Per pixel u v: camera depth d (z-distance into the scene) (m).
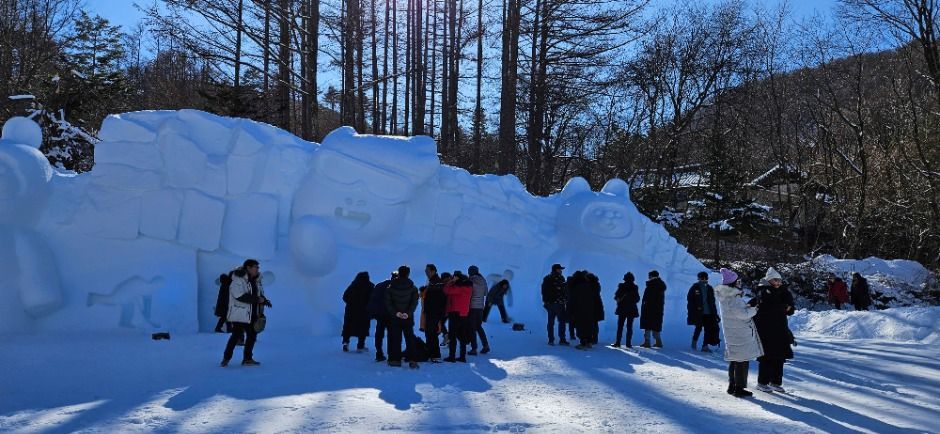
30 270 12.66
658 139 36.50
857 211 34.62
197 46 25.75
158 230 13.77
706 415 7.43
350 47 28.36
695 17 36.88
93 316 13.20
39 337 12.20
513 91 29.89
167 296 13.40
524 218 17.39
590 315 13.02
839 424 7.07
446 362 11.04
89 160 25.05
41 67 33.56
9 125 13.76
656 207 33.81
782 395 8.69
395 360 10.45
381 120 38.69
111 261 13.56
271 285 14.38
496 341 13.74
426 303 11.20
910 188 32.09
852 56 36.94
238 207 14.39
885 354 13.17
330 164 14.56
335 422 6.93
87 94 33.41
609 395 8.52
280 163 14.93
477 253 16.67
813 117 38.19
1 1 32.22
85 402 7.85
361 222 14.78
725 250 37.16
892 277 28.00
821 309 26.12
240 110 28.34
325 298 14.23
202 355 11.12
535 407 7.78
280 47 27.83
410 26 35.97
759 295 9.00
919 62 35.00
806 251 37.00
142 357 10.74
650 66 35.12
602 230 16.50
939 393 9.04
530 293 16.84
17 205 12.76
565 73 30.92
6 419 7.05
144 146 13.91
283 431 6.58
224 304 12.97
